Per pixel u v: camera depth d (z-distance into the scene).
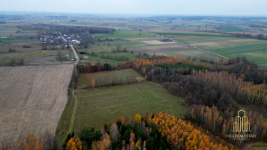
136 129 56.41
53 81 93.94
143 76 113.75
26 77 96.75
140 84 102.75
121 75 114.12
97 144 46.38
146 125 57.69
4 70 104.69
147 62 127.88
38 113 66.81
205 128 64.56
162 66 126.38
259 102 80.69
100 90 93.19
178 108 78.31
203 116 65.38
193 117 67.88
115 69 124.75
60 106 72.62
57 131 58.25
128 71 122.56
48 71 106.00
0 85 86.75
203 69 121.50
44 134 54.53
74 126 62.56
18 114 65.44
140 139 50.59
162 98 86.81
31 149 43.66
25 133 55.25
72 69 110.00
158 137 53.00
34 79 94.88
